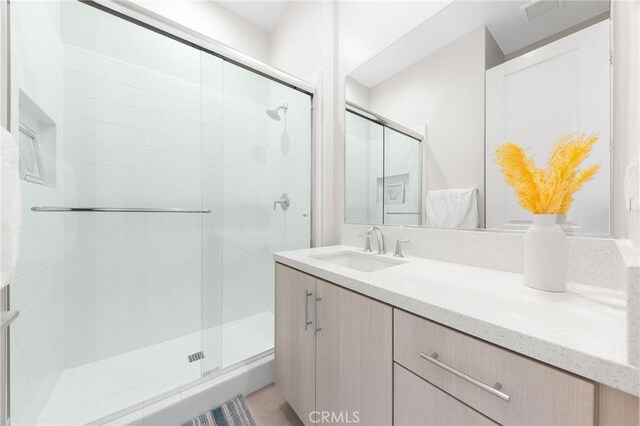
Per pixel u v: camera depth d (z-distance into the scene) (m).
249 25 2.34
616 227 0.72
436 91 1.18
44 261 1.27
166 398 1.21
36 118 1.28
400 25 1.34
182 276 1.91
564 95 0.81
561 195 0.67
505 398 0.47
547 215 0.69
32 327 1.14
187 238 1.94
